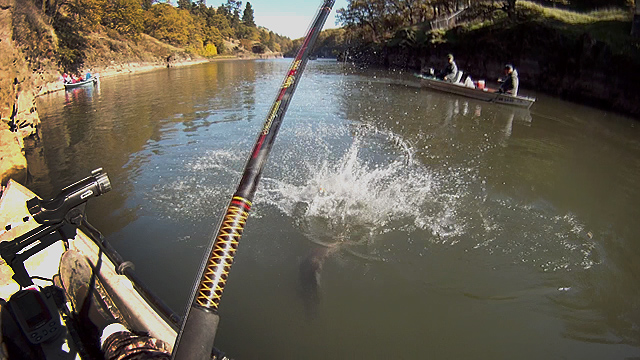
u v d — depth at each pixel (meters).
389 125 10.38
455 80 16.50
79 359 2.18
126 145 8.39
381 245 4.61
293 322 3.51
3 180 5.85
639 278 4.16
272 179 6.24
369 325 3.51
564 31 17.05
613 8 17.78
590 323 3.57
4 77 8.14
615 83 13.38
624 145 9.06
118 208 5.37
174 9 62.41
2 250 2.23
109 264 2.93
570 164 7.56
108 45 33.62
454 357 3.21
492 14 24.03
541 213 5.44
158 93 16.75
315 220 5.06
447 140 9.00
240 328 3.43
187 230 4.84
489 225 5.08
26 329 2.13
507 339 3.39
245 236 4.70
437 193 5.92
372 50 36.97
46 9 16.44
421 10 34.69
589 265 4.35
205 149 7.96
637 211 5.65
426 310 3.70
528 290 3.96
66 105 13.90
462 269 4.26
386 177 6.51
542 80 17.92
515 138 9.36
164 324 2.49
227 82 21.47
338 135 9.05
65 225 2.50
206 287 1.53
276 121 2.11
